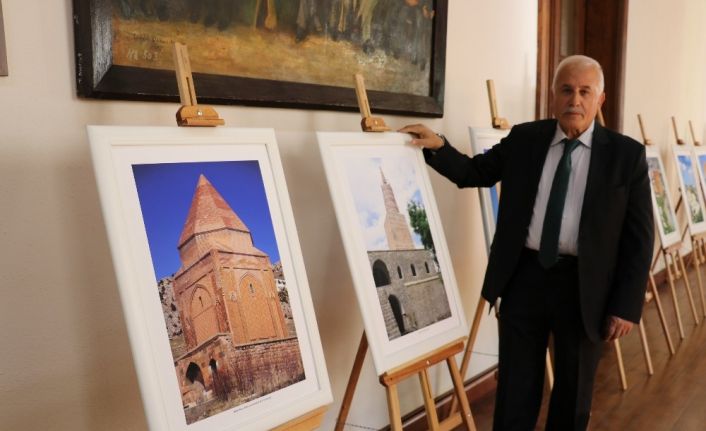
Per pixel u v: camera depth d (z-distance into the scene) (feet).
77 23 5.94
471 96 11.97
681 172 18.60
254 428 5.50
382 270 7.63
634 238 8.05
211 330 5.44
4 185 5.68
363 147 7.98
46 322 6.02
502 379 8.67
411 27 9.92
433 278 8.39
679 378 13.79
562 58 16.69
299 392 5.98
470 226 12.26
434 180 11.13
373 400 10.02
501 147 9.11
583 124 8.09
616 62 17.92
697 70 25.79
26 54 5.73
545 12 13.98
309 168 8.61
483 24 12.12
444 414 11.46
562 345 8.29
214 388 5.33
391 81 9.68
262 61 7.69
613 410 11.98
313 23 8.27
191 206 5.59
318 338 6.29
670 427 11.23
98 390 6.45
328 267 9.03
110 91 6.19
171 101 6.81
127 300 4.96
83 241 6.25
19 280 5.82
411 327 7.80
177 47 5.84
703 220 19.34
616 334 7.98
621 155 8.00
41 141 5.89
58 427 6.16
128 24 6.34
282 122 8.16
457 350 8.48
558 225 8.02
